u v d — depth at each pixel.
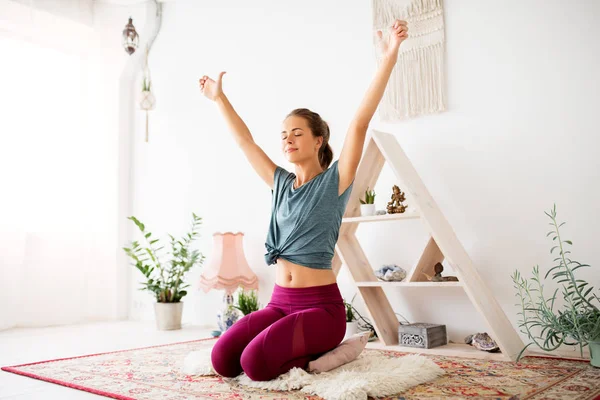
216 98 2.14
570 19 2.49
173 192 4.09
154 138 4.27
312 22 3.45
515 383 1.68
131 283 4.28
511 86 2.62
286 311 1.79
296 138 1.83
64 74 4.24
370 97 1.75
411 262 2.84
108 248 4.29
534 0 2.59
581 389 1.59
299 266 1.79
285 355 1.63
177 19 4.21
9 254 3.73
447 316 2.70
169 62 4.23
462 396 1.51
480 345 2.27
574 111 2.45
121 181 4.32
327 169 1.83
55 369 2.05
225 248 3.29
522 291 2.51
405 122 2.93
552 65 2.52
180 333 3.33
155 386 1.71
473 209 2.68
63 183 4.16
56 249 4.05
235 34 3.86
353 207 2.70
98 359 2.28
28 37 4.03
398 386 1.57
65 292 4.05
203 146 3.96
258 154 2.06
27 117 3.96
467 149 2.72
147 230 4.22
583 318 2.00
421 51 2.89
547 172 2.49
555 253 2.44
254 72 3.72
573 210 2.41
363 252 2.79
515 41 2.63
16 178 3.83
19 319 3.81
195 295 3.85
